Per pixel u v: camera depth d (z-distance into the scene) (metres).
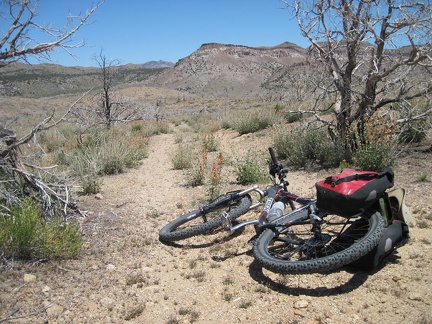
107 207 6.95
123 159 10.69
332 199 3.90
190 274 4.29
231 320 3.45
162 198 7.51
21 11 5.48
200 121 26.64
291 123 13.75
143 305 3.68
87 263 4.59
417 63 6.97
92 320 3.47
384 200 4.11
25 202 5.12
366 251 3.54
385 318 3.28
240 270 4.32
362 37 7.52
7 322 3.36
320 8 7.99
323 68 8.38
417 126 8.47
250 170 7.96
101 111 18.42
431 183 6.26
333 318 3.33
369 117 7.65
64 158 11.45
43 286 3.96
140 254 4.88
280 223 4.28
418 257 4.13
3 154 5.73
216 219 5.11
